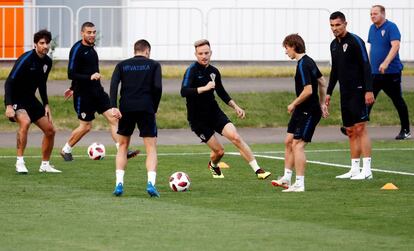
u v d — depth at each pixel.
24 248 20.25
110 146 39.31
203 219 23.62
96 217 23.89
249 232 22.00
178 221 23.34
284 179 29.05
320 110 28.36
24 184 29.31
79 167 33.19
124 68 27.23
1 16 52.22
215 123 30.59
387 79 40.38
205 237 21.41
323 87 28.52
